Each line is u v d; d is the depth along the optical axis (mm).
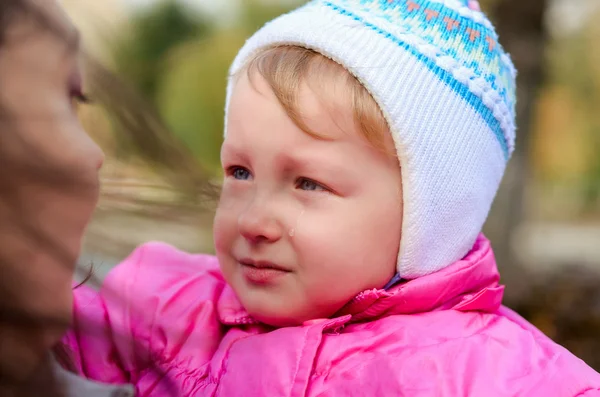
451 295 1447
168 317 1420
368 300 1357
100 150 906
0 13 827
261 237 1329
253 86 1368
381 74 1341
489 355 1288
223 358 1376
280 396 1239
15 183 812
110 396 953
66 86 879
